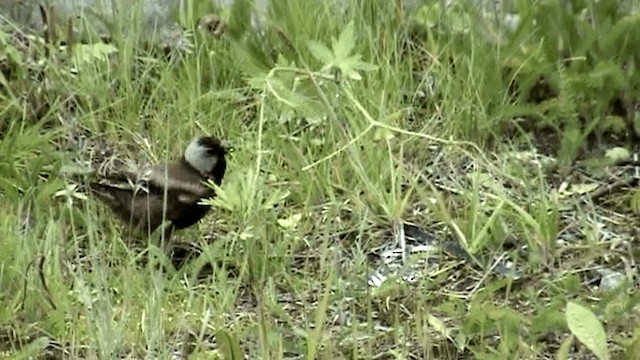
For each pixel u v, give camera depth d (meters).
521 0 11.66
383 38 11.74
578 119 11.37
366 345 8.77
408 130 11.24
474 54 11.52
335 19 11.96
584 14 11.81
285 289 9.45
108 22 11.99
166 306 9.01
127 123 11.32
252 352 8.49
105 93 11.50
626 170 11.01
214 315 9.00
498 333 8.84
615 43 11.41
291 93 9.99
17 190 10.15
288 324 8.97
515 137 11.42
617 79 11.15
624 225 10.26
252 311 9.17
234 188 9.29
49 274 9.08
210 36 11.86
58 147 10.87
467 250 9.71
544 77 11.62
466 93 11.38
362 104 10.90
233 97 11.27
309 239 9.98
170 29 12.27
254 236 9.31
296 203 10.41
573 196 10.60
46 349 8.74
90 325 8.54
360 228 9.70
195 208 9.66
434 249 9.91
